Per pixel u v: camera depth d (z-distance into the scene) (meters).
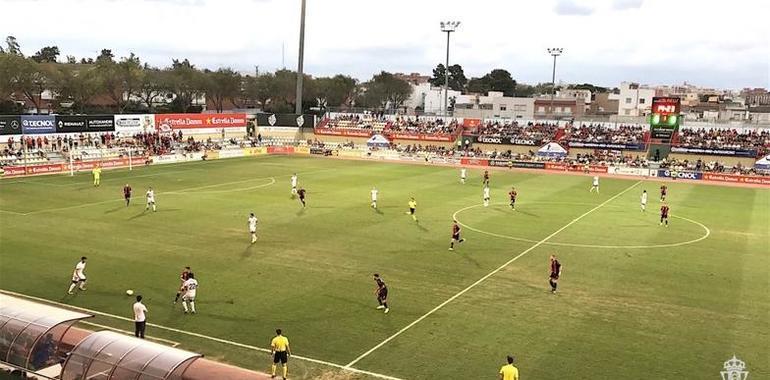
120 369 17.36
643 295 28.80
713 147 83.25
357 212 47.97
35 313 20.31
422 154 89.75
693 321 25.48
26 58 98.44
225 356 21.38
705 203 56.72
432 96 180.50
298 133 106.31
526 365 21.02
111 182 61.69
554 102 147.75
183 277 26.45
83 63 140.12
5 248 35.06
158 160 79.25
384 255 35.16
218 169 74.50
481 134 97.56
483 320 25.22
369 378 19.84
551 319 25.47
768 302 28.03
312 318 25.16
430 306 26.81
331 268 32.38
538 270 32.69
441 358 21.48
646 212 50.94
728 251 37.59
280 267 32.41
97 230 40.00
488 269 32.72
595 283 30.56
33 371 19.22
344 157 92.81
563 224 44.97
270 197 54.31
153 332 23.42
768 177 71.62
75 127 78.81
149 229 40.59
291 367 20.56
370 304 26.95
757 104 197.88
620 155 87.25
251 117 104.44
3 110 95.62
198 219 44.12
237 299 27.34
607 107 176.88
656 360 21.58
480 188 63.19
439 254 35.62
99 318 24.77
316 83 152.62
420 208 50.31
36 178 62.91
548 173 78.75
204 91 129.62
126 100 124.75
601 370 20.70
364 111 133.25
